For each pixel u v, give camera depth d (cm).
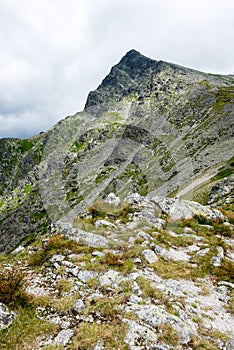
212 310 859
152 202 1559
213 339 719
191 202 1980
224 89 12506
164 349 647
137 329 693
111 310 759
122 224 1187
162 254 1196
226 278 1080
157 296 849
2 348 642
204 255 1255
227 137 7756
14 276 885
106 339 659
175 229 1551
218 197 5381
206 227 1688
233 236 1622
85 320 733
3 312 725
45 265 1038
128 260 1061
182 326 724
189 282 1019
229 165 6631
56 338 673
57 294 852
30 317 744
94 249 1122
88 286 893
